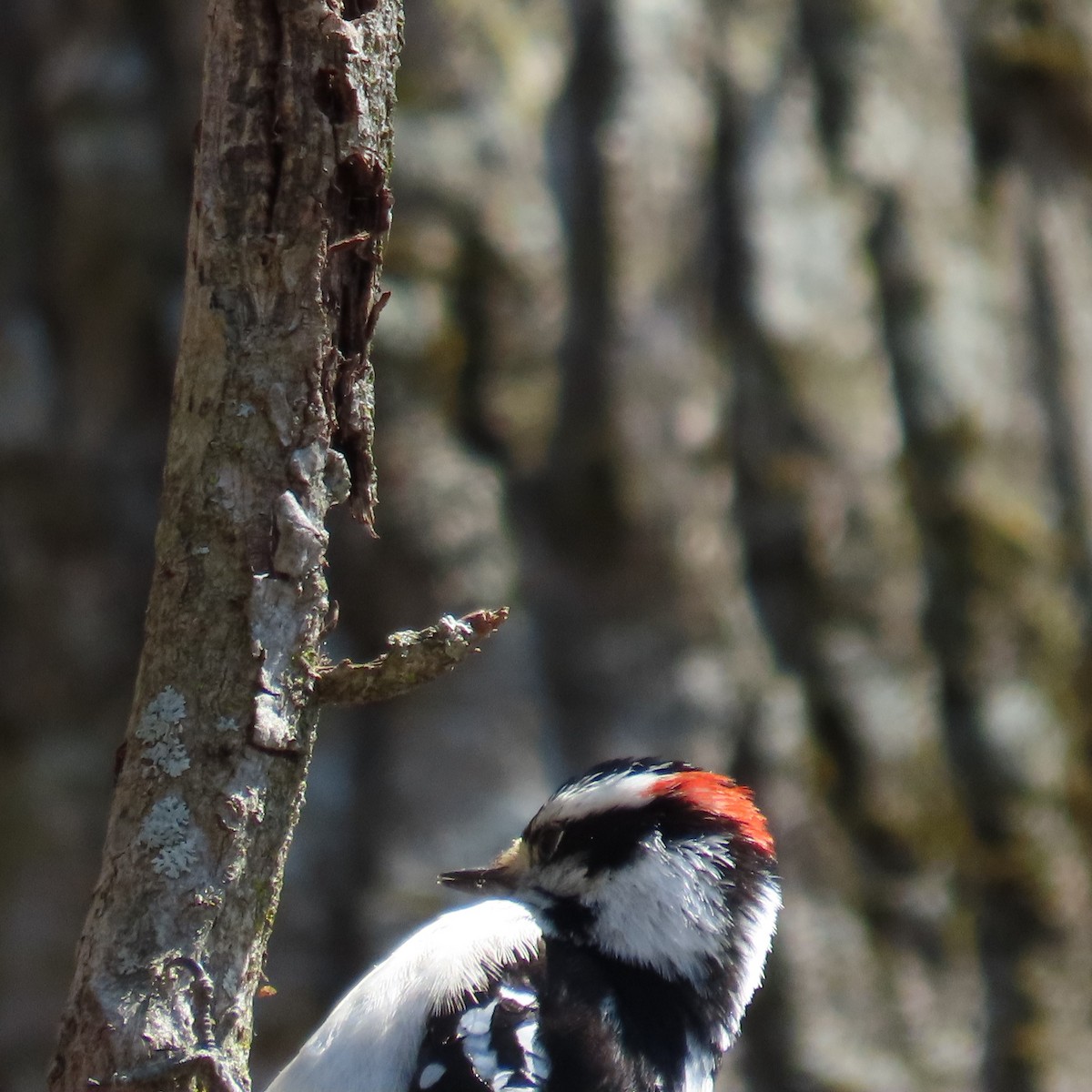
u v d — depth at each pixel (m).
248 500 4.70
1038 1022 13.32
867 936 12.93
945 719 13.71
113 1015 4.50
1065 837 13.81
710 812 6.53
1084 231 15.41
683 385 12.70
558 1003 5.94
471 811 11.98
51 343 12.91
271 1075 11.67
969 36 15.16
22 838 12.37
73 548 12.75
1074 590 14.39
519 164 12.57
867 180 14.02
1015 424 14.49
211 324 4.71
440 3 12.46
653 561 12.45
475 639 4.79
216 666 4.66
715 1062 6.17
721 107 13.31
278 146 4.68
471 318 12.35
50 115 12.98
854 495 13.35
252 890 4.64
